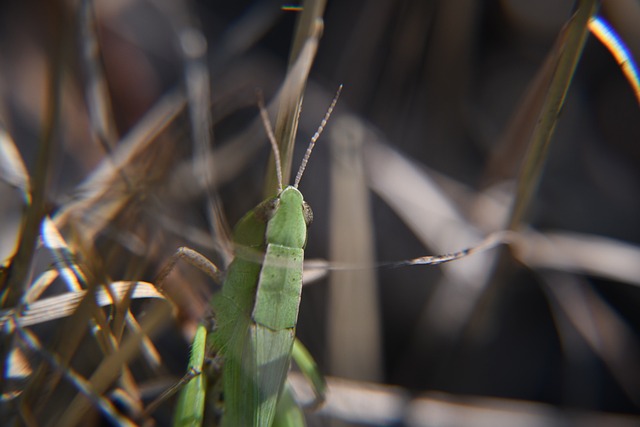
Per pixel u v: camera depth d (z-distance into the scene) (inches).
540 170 3.5
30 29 4.0
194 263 3.4
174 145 3.7
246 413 3.3
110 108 3.9
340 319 3.8
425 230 4.0
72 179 3.9
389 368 4.1
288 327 3.3
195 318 3.6
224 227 3.6
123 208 3.5
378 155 4.1
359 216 3.9
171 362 3.8
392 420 3.8
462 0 4.1
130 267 3.4
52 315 3.2
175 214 3.7
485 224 4.0
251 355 3.3
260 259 3.3
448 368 4.0
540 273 4.0
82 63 3.8
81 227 3.4
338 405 3.8
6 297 3.2
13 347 3.2
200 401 3.3
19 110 3.9
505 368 4.1
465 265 3.9
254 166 4.0
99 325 3.2
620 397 4.0
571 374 4.0
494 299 3.9
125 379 3.4
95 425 3.4
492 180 4.0
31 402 3.2
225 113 4.1
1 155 3.4
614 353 4.0
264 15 4.1
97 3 4.0
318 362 3.9
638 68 3.8
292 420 3.4
